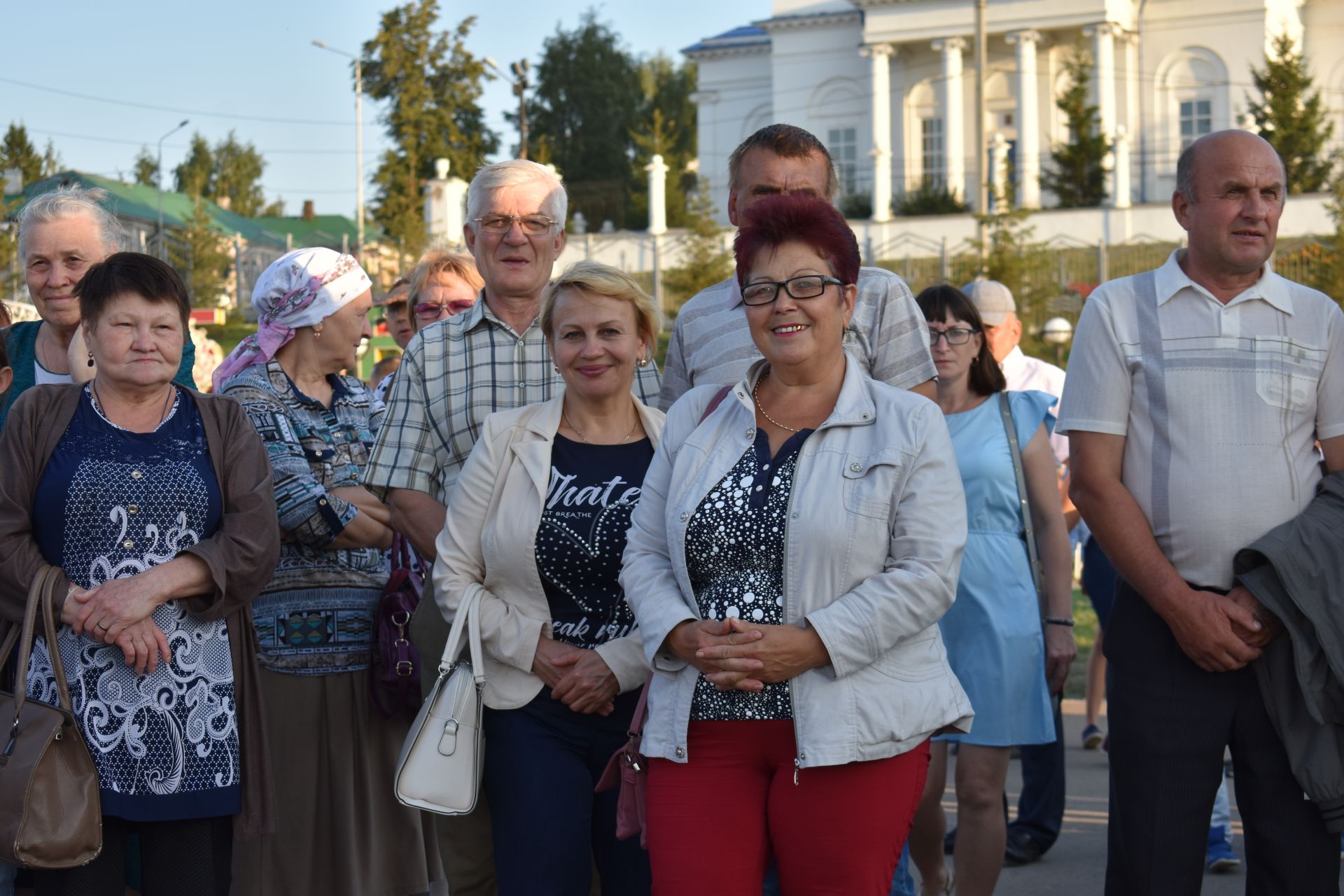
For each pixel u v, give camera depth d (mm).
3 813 3465
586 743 3922
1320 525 3793
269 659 4504
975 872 4750
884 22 47062
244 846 4480
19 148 39688
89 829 3541
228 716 3838
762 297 3359
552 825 3799
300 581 4543
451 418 4398
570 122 68312
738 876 3287
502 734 3914
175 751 3742
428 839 4980
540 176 4445
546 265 4480
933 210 43844
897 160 48906
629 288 3980
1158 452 3939
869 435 3355
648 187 53719
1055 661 5066
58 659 3652
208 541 3828
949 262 37844
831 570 3271
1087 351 4066
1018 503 5004
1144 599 4008
